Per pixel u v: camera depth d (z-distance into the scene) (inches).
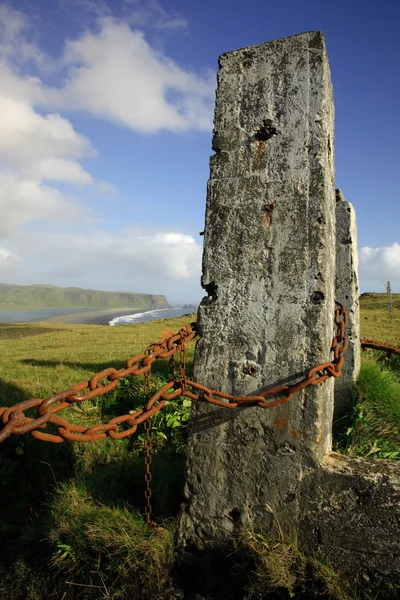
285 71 111.2
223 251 114.3
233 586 108.2
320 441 107.5
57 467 175.5
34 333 1291.8
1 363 444.8
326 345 109.2
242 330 112.1
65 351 569.3
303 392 107.0
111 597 106.8
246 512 110.9
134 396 249.6
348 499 102.9
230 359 113.0
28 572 122.5
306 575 102.3
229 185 114.5
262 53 113.5
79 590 112.2
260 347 110.6
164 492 133.6
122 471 154.3
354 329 234.1
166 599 106.3
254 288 111.4
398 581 97.7
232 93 115.9
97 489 143.6
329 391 121.8
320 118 107.7
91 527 118.9
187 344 491.8
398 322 868.6
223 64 117.5
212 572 112.6
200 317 115.9
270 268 110.3
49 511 137.1
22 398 266.4
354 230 254.1
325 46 110.5
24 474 170.6
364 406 201.5
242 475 111.6
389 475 102.1
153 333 820.0
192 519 115.6
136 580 108.8
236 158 114.3
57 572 118.0
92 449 188.7
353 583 100.7
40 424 80.1
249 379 111.1
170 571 112.9
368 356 318.0
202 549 114.3
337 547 103.0
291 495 107.6
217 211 115.3
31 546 131.3
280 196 110.2
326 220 108.2
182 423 199.9
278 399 107.7
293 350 108.0
